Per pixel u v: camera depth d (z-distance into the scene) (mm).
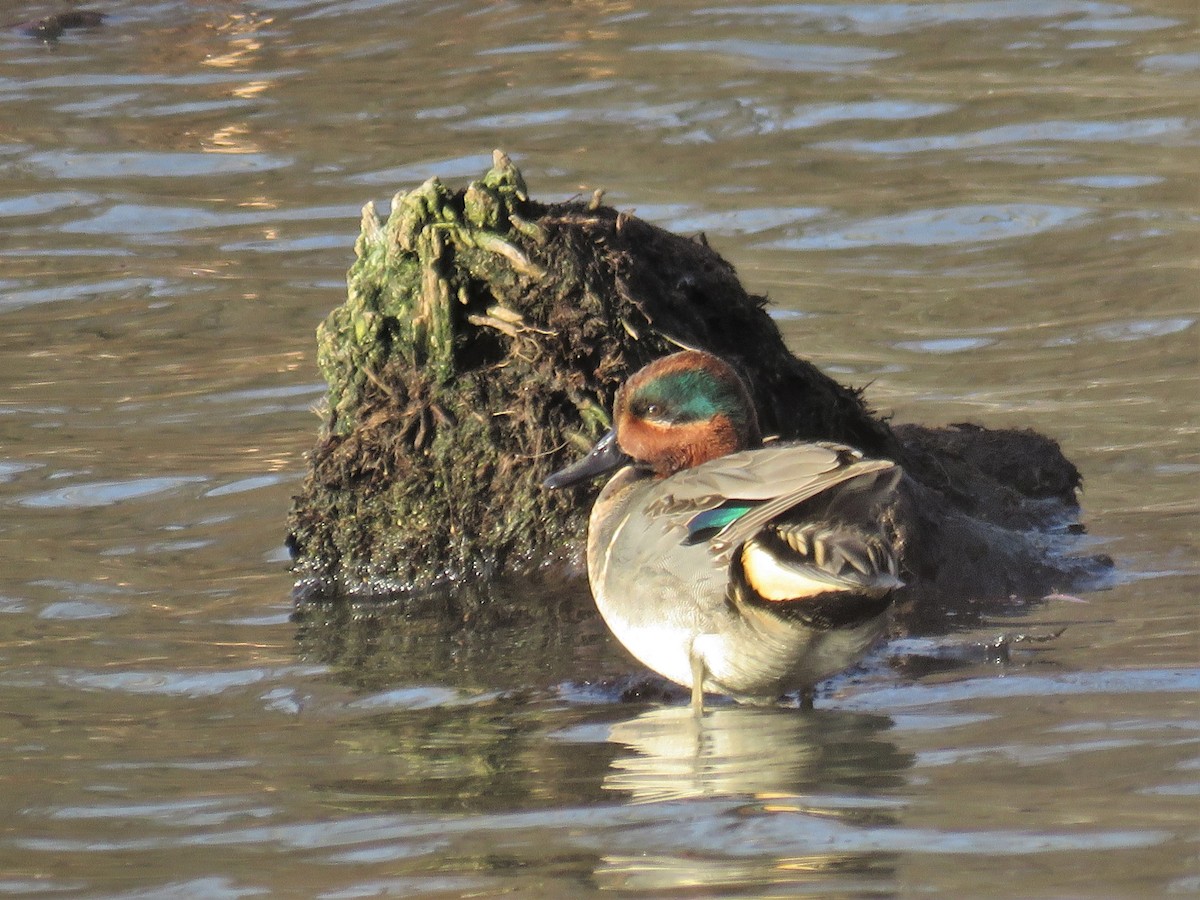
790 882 6695
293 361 15766
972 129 21188
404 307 11789
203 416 14531
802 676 8992
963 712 8766
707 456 10227
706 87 22938
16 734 8914
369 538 11711
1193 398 14414
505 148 21016
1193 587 10797
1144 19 24609
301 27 26609
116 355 16031
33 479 13195
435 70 24172
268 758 8555
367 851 7293
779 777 7961
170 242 18984
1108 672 9227
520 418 11672
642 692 9531
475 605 11211
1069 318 16266
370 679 9805
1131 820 7125
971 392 14688
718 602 8859
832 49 24312
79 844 7484
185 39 26047
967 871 6707
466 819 7617
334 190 20094
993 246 18078
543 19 26250
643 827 7387
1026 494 12711
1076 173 19797
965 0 25906
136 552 11953
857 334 16062
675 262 12055
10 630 10547
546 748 8625
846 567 8219
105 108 23125
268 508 12688
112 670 9906
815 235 18531
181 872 7133
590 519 10383
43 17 27000
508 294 11633
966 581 11094
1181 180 19406
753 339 12156
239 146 21688
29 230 19359
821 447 8609
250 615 10953
